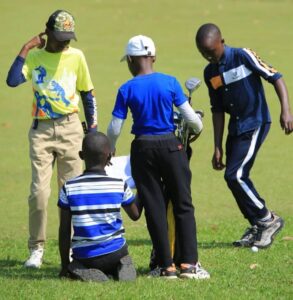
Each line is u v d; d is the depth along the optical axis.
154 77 25.97
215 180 47.09
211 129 59.75
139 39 26.23
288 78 73.44
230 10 109.19
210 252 30.39
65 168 29.89
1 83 74.94
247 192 31.05
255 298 23.50
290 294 24.08
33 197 29.36
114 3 113.50
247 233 31.62
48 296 23.55
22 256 31.47
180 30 97.31
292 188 44.59
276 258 29.27
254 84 30.83
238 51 30.70
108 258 25.14
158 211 26.11
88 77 29.78
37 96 29.45
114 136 26.23
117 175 30.22
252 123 30.91
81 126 30.03
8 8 108.44
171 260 26.19
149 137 25.89
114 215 25.22
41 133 29.55
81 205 25.08
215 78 31.08
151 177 26.09
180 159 26.02
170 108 25.97
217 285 24.91
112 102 66.94
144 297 23.30
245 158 31.00
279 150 53.78
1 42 89.88
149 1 115.06
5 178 48.00
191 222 26.20
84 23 100.81
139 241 33.53
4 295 23.78
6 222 38.94
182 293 23.78
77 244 25.23
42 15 104.62
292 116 30.41
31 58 29.45
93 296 23.38
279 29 97.38
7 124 62.12
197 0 116.19
